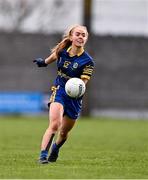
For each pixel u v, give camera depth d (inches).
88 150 1343.5
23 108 2797.7
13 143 1509.6
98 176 906.1
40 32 2851.9
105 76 2859.3
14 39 2842.0
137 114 2871.6
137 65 2871.6
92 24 2933.1
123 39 2864.2
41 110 2802.7
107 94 2864.2
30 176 892.6
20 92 2834.6
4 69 2842.0
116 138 1717.5
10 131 1934.1
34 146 1430.9
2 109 2795.3
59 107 1004.6
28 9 4389.8
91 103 2861.7
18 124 2277.3
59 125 1005.8
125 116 2866.6
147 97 2871.6
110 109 2869.1
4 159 1124.5
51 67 2827.3
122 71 2869.1
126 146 1460.4
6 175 902.4
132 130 2057.1
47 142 1010.1
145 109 2874.0
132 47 2869.1
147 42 2871.6
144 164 1078.4
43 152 1018.7
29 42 2847.0
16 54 2842.0
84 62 1021.8
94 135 1820.9
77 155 1223.5
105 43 2859.3
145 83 2869.1
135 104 2871.6
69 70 1021.2
